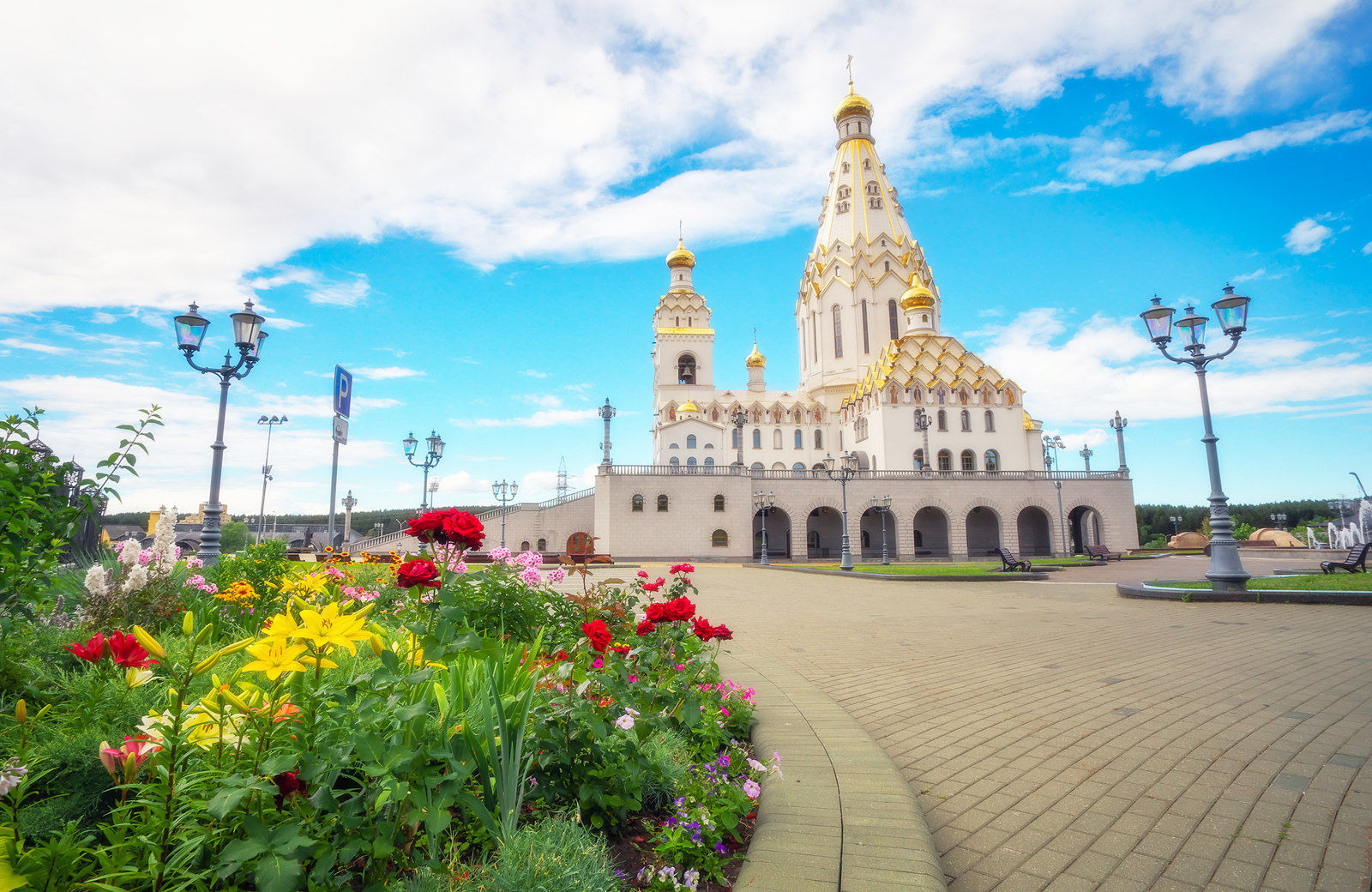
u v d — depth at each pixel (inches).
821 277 2972.4
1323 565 823.7
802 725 211.9
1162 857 142.1
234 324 493.7
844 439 2687.0
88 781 115.5
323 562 468.8
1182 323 635.5
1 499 165.5
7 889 75.0
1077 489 2196.1
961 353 2506.2
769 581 1060.5
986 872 136.2
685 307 2984.7
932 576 977.5
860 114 3088.1
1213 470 629.6
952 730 233.9
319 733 109.8
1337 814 160.9
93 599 201.5
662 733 171.5
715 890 117.5
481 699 134.9
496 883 99.8
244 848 83.2
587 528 2087.8
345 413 526.6
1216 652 371.9
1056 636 442.6
